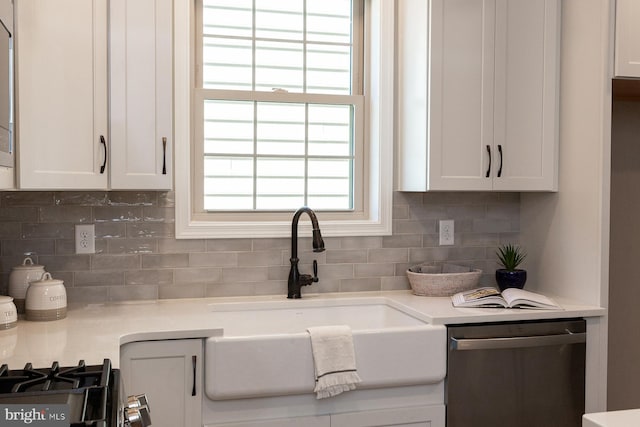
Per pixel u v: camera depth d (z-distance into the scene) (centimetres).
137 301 279
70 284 272
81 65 236
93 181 240
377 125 311
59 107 231
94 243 274
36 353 184
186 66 282
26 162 222
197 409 224
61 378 146
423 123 284
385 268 312
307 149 313
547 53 294
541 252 311
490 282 326
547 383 262
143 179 251
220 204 302
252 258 294
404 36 304
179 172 282
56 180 230
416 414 245
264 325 281
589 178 276
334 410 237
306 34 313
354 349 234
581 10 281
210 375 222
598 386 270
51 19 229
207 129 299
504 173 289
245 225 291
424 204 316
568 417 265
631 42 270
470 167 285
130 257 279
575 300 285
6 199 264
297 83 312
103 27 241
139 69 248
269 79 309
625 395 332
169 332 219
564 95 293
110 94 244
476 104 285
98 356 180
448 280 293
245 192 304
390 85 308
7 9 180
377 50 310
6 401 119
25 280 247
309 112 312
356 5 319
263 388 226
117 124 246
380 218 309
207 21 300
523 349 258
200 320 239
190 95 295
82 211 273
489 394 254
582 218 281
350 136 320
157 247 282
